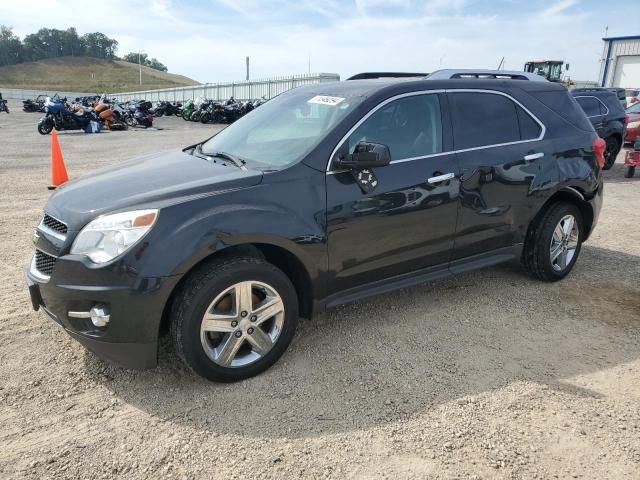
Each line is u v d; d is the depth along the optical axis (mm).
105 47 196125
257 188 3090
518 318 4020
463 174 3871
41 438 2631
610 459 2506
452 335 3744
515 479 2381
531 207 4352
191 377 3184
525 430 2709
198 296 2865
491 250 4277
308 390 3062
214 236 2865
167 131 22547
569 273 4980
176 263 2779
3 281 4582
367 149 3209
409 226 3654
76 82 153625
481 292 4516
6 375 3166
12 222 6500
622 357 3457
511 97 4328
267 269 3078
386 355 3461
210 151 3988
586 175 4605
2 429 2691
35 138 18406
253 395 3012
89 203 3029
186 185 3061
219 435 2674
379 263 3604
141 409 2879
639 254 5590
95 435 2664
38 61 171750
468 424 2756
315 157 3283
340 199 3312
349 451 2559
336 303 3500
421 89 3814
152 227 2787
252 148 3727
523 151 4234
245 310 3051
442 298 4391
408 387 3096
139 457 2514
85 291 2764
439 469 2436
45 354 3412
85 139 18172
